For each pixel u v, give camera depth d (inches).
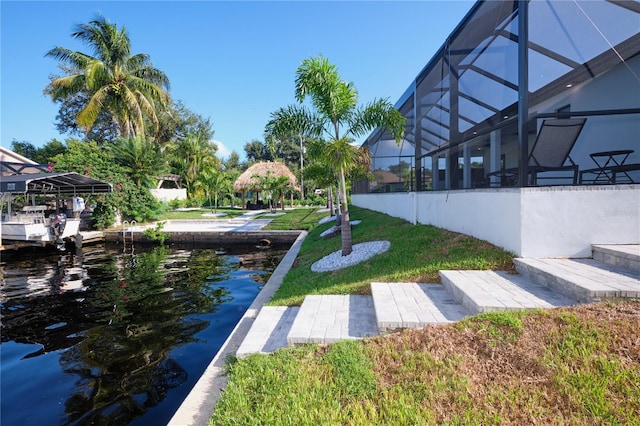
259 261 430.0
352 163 283.6
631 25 206.7
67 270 383.6
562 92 223.3
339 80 281.9
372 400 88.7
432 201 298.8
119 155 755.4
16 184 471.8
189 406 98.8
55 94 798.5
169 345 181.6
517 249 173.3
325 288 197.6
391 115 281.3
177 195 1355.8
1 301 266.1
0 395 137.1
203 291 288.4
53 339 192.5
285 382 99.1
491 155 245.3
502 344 98.8
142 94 821.9
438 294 154.3
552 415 76.5
